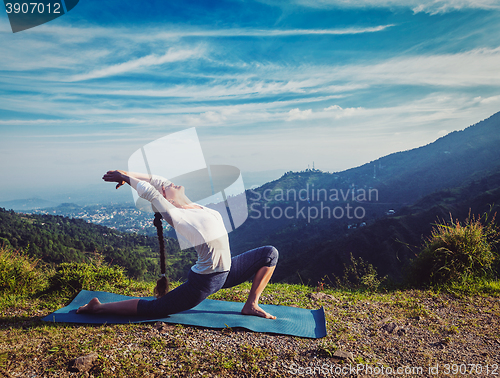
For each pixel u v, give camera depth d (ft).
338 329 8.95
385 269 176.96
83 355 6.55
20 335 7.66
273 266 9.80
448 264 14.71
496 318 10.19
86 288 12.16
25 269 12.63
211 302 11.09
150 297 11.64
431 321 9.89
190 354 6.92
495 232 15.47
